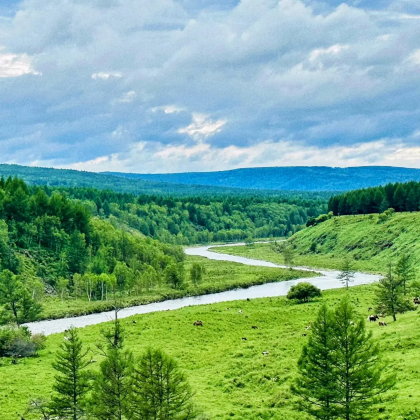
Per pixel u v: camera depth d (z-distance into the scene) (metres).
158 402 39.31
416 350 60.47
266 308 111.88
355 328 40.12
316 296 121.94
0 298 104.00
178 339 84.94
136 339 85.06
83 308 121.38
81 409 48.75
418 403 44.16
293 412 49.19
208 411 50.56
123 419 44.00
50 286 141.50
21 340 78.44
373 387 38.47
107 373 42.91
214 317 100.81
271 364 65.06
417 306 91.19
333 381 39.19
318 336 41.09
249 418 49.03
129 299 134.38
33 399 52.50
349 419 39.38
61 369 50.38
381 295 85.94
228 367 66.25
